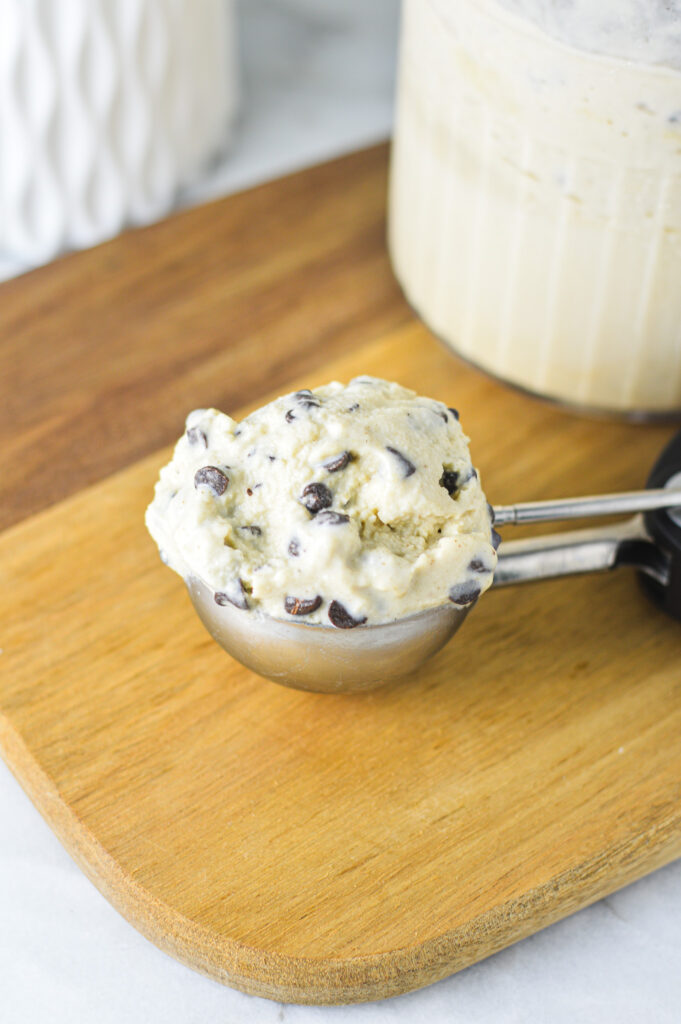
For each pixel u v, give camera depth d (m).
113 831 0.38
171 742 0.40
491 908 0.37
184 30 0.54
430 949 0.37
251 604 0.37
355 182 0.53
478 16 0.40
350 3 0.68
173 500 0.38
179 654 0.41
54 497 0.44
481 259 0.44
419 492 0.37
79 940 0.39
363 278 0.50
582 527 0.44
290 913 0.37
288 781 0.39
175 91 0.55
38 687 0.41
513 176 0.42
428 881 0.38
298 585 0.37
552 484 0.45
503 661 0.41
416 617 0.38
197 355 0.48
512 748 0.40
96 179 0.55
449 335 0.47
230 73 0.58
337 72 0.67
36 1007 0.38
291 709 0.40
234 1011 0.38
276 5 0.69
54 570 0.43
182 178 0.57
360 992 0.37
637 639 0.42
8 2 0.50
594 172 0.41
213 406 0.47
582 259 0.43
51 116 0.52
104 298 0.49
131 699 0.40
